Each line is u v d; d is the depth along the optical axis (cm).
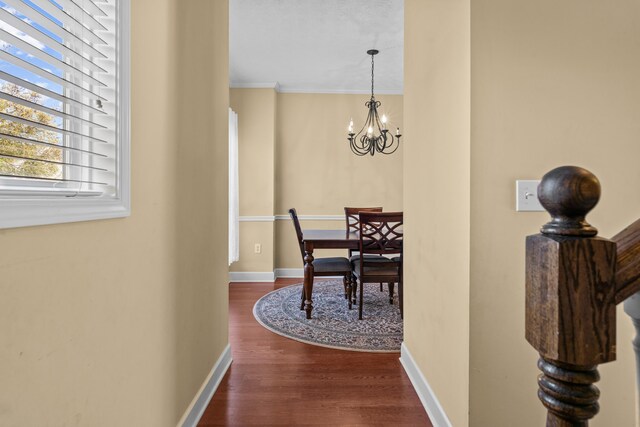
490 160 133
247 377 215
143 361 119
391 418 174
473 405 133
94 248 92
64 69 86
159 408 131
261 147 479
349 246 326
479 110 132
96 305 93
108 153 101
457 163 144
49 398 77
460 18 140
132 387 112
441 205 163
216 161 207
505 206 133
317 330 293
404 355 228
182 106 153
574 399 45
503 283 133
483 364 133
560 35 133
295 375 217
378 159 509
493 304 133
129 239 109
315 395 195
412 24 211
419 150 199
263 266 479
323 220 507
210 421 171
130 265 110
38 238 74
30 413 72
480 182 132
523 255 133
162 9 133
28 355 72
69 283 83
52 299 78
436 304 170
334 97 506
